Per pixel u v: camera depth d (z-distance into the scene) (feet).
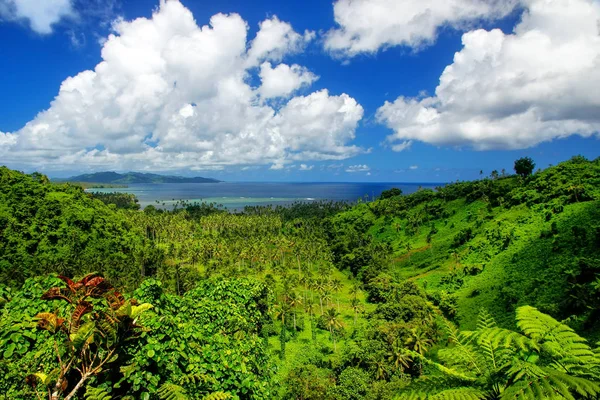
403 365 169.99
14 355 27.68
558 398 13.21
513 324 193.06
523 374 15.84
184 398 27.71
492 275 269.44
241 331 48.60
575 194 322.96
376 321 221.87
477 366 19.02
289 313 261.85
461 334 21.49
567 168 387.14
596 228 230.89
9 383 26.27
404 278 355.97
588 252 221.05
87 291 25.21
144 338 30.19
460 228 422.41
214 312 49.65
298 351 217.77
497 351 18.81
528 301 208.64
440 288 300.20
